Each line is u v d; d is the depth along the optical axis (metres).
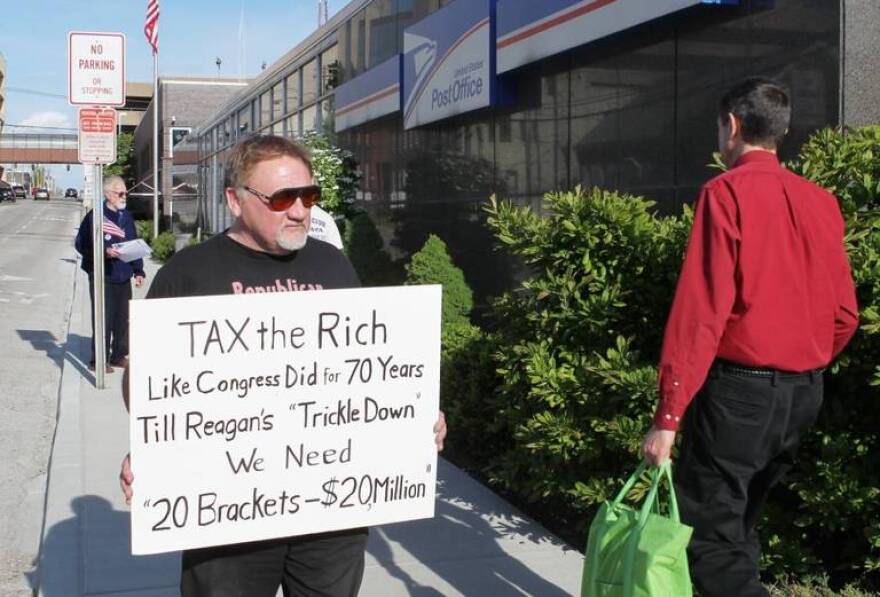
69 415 8.49
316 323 3.05
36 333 13.70
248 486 3.02
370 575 4.81
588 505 4.84
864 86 5.45
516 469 5.29
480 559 5.03
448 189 11.05
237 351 2.97
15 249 33.31
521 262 9.20
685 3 6.32
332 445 3.10
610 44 7.64
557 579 4.77
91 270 10.48
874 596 4.20
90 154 9.56
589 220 4.82
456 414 6.87
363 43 14.21
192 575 3.12
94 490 6.28
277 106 21.45
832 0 5.45
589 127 7.97
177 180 40.44
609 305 4.65
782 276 3.24
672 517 3.21
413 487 3.21
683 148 6.75
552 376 4.77
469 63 9.79
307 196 3.05
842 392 4.27
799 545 4.43
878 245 4.06
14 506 6.30
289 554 3.21
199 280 3.08
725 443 3.31
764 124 3.40
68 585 4.75
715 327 3.16
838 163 4.30
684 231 4.58
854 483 4.08
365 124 14.23
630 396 4.38
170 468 2.93
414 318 3.16
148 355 2.89
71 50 9.55
